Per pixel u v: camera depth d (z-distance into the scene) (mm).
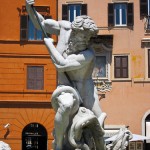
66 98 6770
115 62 39625
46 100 39281
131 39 39906
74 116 6902
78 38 7039
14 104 39219
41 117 39156
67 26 7316
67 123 6793
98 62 39656
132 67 39625
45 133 39344
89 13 40312
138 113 39000
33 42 39938
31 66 39812
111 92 39312
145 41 39719
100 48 39625
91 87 7246
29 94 39375
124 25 40031
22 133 39031
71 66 6996
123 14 40219
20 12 40312
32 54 39844
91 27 6984
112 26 39938
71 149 6945
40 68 39812
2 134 38875
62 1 40438
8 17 40188
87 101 7199
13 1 40375
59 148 6879
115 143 7516
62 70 7047
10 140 38969
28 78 39656
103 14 40156
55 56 7051
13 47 39938
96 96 7270
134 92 39312
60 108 6742
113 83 39344
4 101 39156
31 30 40156
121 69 39656
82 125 6781
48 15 40344
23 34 40031
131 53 39750
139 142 36875
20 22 40219
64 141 6973
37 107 39250
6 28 40125
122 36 39938
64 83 7199
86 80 7234
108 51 39656
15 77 39656
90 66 7203
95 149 7137
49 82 39562
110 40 39594
